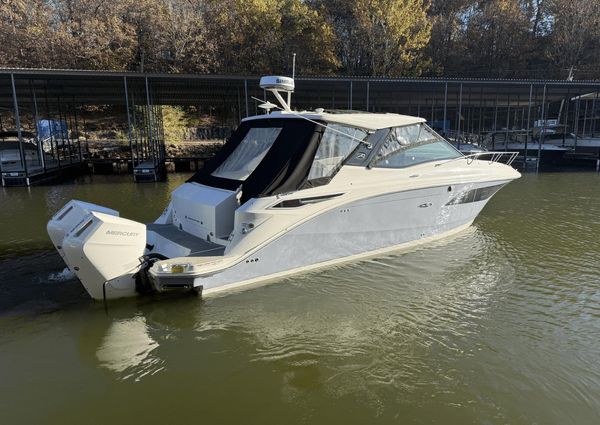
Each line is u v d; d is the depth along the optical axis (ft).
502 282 16.01
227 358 11.12
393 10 89.56
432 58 107.86
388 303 14.23
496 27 114.52
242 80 52.90
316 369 10.69
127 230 13.05
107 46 87.66
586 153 61.98
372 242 17.76
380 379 10.32
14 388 9.91
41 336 12.10
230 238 14.42
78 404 9.41
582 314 13.53
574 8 106.01
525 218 26.05
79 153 64.18
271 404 9.42
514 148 65.51
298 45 94.12
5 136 60.85
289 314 13.41
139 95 66.28
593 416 9.10
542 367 10.79
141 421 8.89
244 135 18.04
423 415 9.11
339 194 16.06
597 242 20.92
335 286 15.31
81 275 12.95
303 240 15.69
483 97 72.59
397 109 86.63
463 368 10.74
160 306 13.69
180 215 17.34
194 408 9.28
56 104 71.15
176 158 65.36
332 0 103.71
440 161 19.33
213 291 14.30
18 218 27.86
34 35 83.71
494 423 8.90
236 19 93.45
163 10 92.99
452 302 14.35
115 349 11.48
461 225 21.68
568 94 68.80
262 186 14.83
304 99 71.15
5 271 16.75
